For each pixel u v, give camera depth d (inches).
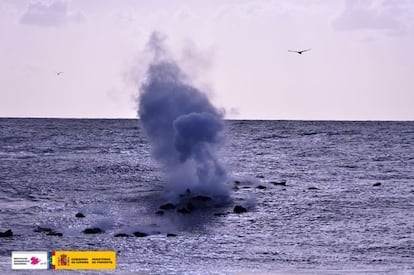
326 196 5447.8
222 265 3193.9
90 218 4564.5
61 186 6181.1
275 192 5654.5
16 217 4576.8
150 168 7509.8
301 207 4918.8
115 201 5310.0
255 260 3307.1
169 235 3939.5
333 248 3590.1
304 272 3043.8
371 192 5693.9
